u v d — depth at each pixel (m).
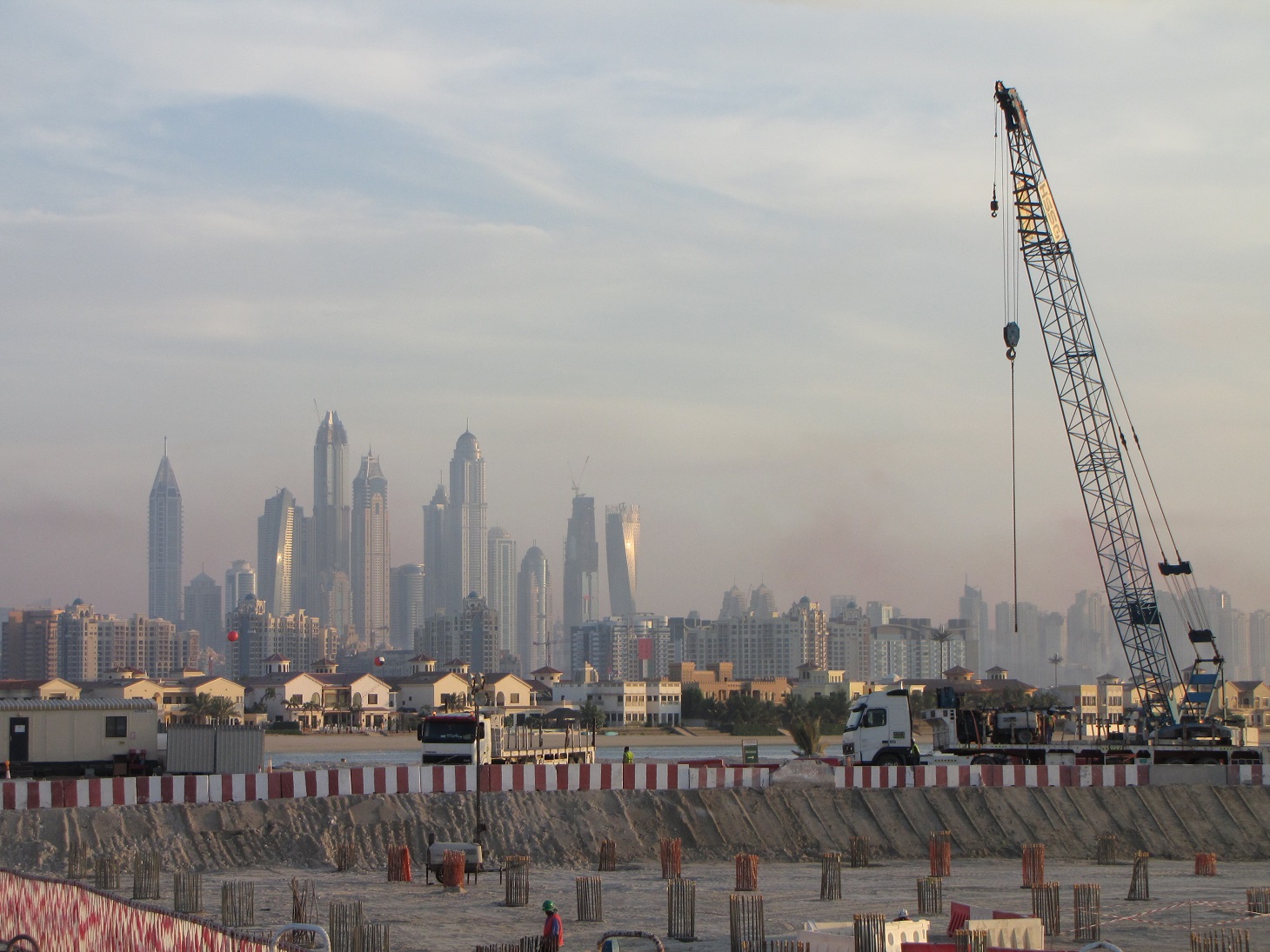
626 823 61.50
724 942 41.03
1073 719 87.12
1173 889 53.53
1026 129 101.88
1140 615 101.25
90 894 25.50
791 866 59.81
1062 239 101.69
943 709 84.00
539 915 45.75
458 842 58.22
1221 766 70.69
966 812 65.50
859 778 67.00
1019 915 40.78
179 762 75.56
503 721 89.19
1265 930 43.28
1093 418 102.06
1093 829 65.31
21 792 56.12
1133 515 101.50
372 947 37.69
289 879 53.34
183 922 23.77
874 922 33.56
